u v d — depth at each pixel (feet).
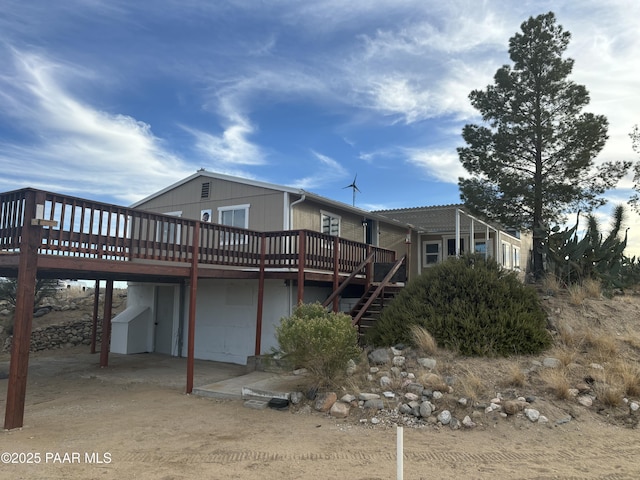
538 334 29.12
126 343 50.11
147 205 57.16
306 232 36.11
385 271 43.88
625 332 31.58
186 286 48.65
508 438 19.92
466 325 29.43
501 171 45.27
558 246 41.98
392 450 18.26
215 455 17.57
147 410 25.12
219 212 50.29
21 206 22.25
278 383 28.48
